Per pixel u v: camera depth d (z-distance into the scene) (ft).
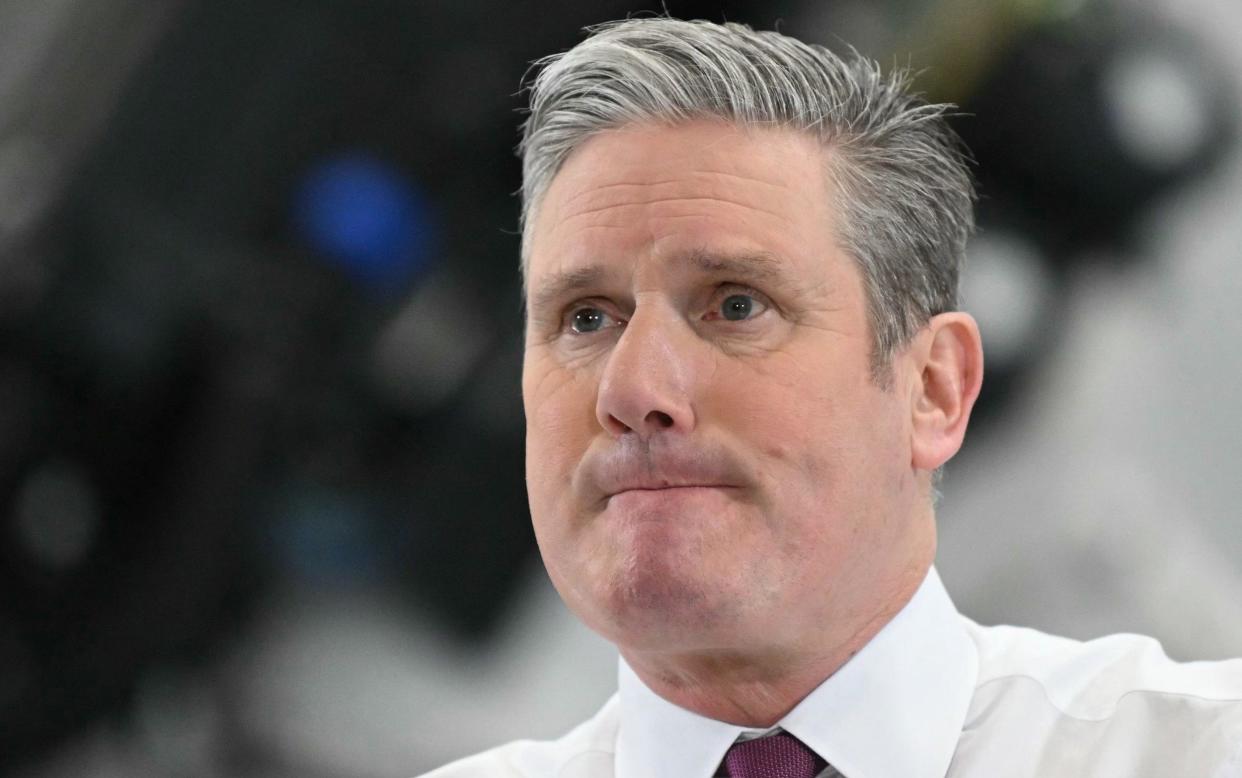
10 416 36.60
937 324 17.01
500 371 38.19
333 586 38.78
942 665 16.96
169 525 38.09
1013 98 33.88
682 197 15.33
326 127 36.60
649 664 16.33
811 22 34.68
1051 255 34.63
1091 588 34.14
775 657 15.78
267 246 37.17
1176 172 34.09
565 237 15.81
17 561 37.09
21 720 37.50
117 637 38.09
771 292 15.30
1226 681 16.51
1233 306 34.53
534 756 19.21
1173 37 34.19
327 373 37.86
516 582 38.78
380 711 38.60
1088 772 16.19
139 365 37.37
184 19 35.76
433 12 35.53
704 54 16.01
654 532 14.62
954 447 16.79
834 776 16.20
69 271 36.76
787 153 15.88
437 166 37.04
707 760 16.56
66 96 36.27
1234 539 34.30
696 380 14.88
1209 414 34.65
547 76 17.10
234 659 38.70
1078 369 34.91
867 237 16.12
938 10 34.19
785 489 14.85
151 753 38.42
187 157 36.76
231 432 37.91
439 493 38.58
